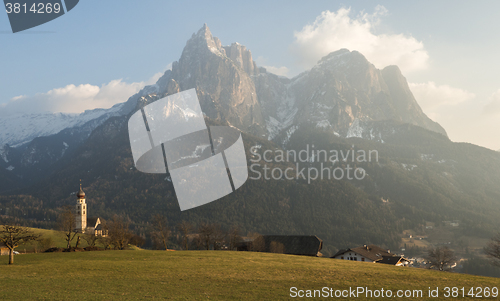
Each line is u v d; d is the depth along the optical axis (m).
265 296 47.78
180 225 152.50
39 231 150.25
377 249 142.00
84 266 67.69
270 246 134.50
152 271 63.16
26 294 45.31
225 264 73.06
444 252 139.12
